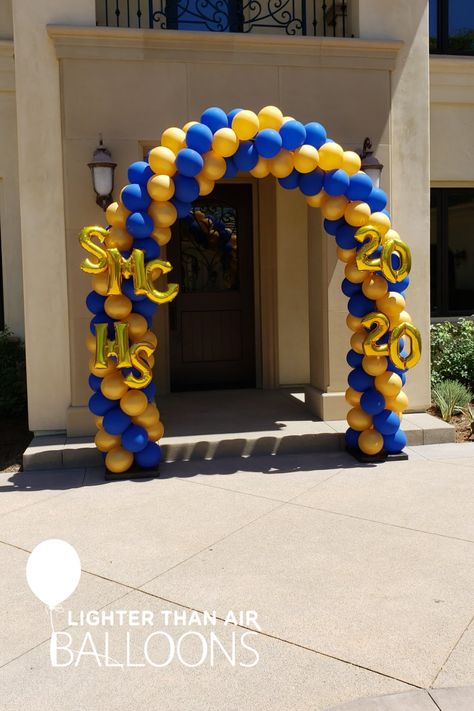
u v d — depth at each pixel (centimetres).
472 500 486
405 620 320
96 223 636
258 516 464
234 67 649
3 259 808
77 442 627
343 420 688
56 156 640
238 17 753
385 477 548
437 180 852
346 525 443
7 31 793
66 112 626
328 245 681
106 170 607
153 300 527
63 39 621
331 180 541
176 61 638
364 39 666
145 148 661
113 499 507
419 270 706
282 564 385
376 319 557
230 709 259
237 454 620
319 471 569
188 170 517
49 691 274
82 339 642
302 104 662
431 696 262
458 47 856
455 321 872
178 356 891
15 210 805
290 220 866
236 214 885
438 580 360
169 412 741
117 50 629
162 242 542
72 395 645
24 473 588
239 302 897
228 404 779
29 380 652
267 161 538
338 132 671
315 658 291
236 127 522
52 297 649
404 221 700
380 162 682
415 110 694
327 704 260
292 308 877
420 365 712
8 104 795
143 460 559
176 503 495
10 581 375
